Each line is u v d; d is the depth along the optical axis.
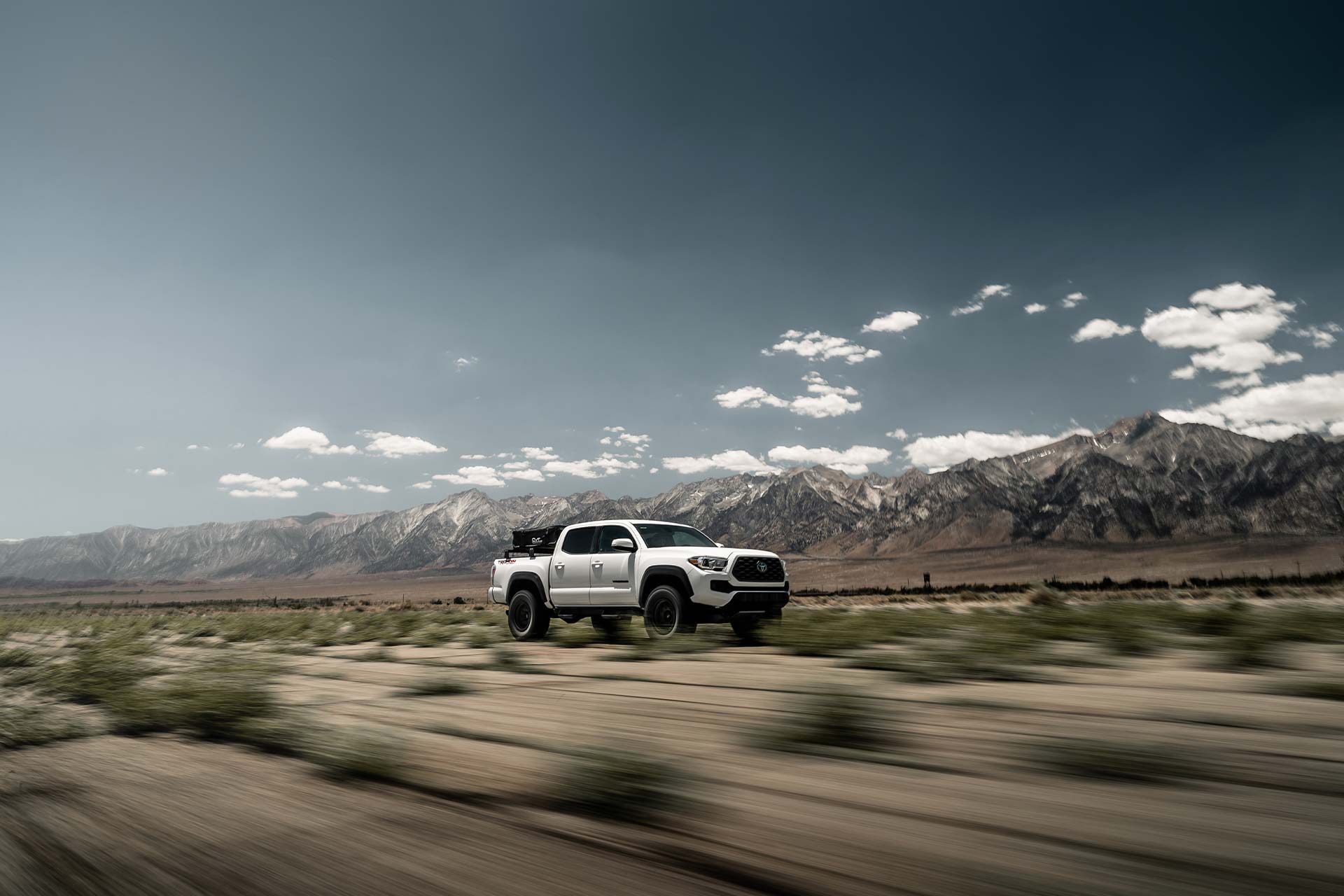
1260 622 11.52
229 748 5.14
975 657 8.52
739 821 3.35
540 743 5.04
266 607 158.50
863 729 5.00
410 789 4.02
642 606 13.74
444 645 13.86
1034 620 12.93
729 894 2.60
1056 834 3.05
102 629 23.23
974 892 2.52
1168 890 2.46
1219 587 81.69
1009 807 3.42
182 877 2.86
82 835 3.38
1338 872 2.59
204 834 3.35
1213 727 4.94
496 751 4.84
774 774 4.10
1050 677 7.32
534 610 14.95
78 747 5.31
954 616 15.05
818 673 8.04
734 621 13.15
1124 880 2.56
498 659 10.27
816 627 13.18
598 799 3.64
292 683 8.48
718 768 4.26
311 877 2.82
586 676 8.55
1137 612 14.11
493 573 15.85
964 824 3.21
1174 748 4.38
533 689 7.54
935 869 2.74
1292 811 3.25
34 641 16.94
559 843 3.16
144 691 7.00
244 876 2.85
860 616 15.88
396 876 2.82
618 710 6.21
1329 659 8.08
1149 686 6.66
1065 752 4.25
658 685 7.63
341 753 4.55
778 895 2.57
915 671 7.74
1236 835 2.98
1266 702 5.78
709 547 13.67
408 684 8.20
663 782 3.89
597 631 15.55
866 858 2.87
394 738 4.95
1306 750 4.29
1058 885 2.54
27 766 4.74
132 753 5.05
